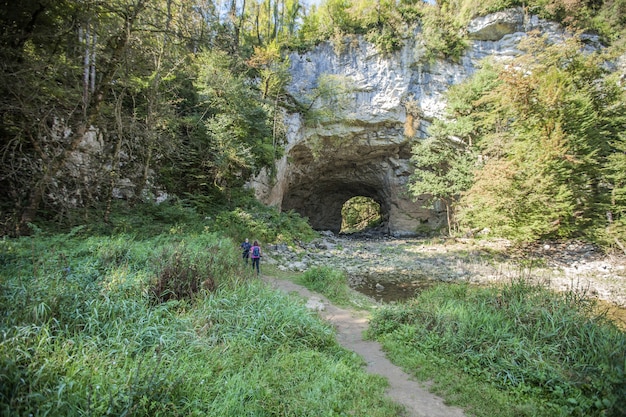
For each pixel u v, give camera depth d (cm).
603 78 1991
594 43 2808
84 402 277
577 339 516
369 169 3869
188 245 961
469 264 1689
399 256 1995
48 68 1033
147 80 1423
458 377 464
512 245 2122
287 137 2919
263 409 335
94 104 1078
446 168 3144
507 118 2231
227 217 1664
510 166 1847
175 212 1384
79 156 1333
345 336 663
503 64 2314
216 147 1744
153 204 1438
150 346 408
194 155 1867
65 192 1189
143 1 1038
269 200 2794
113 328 425
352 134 3344
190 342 436
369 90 3191
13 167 1003
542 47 2014
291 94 3108
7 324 354
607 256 1691
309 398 363
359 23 3206
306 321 581
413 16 3128
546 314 586
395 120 3231
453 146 2778
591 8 3062
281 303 619
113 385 298
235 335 486
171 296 571
